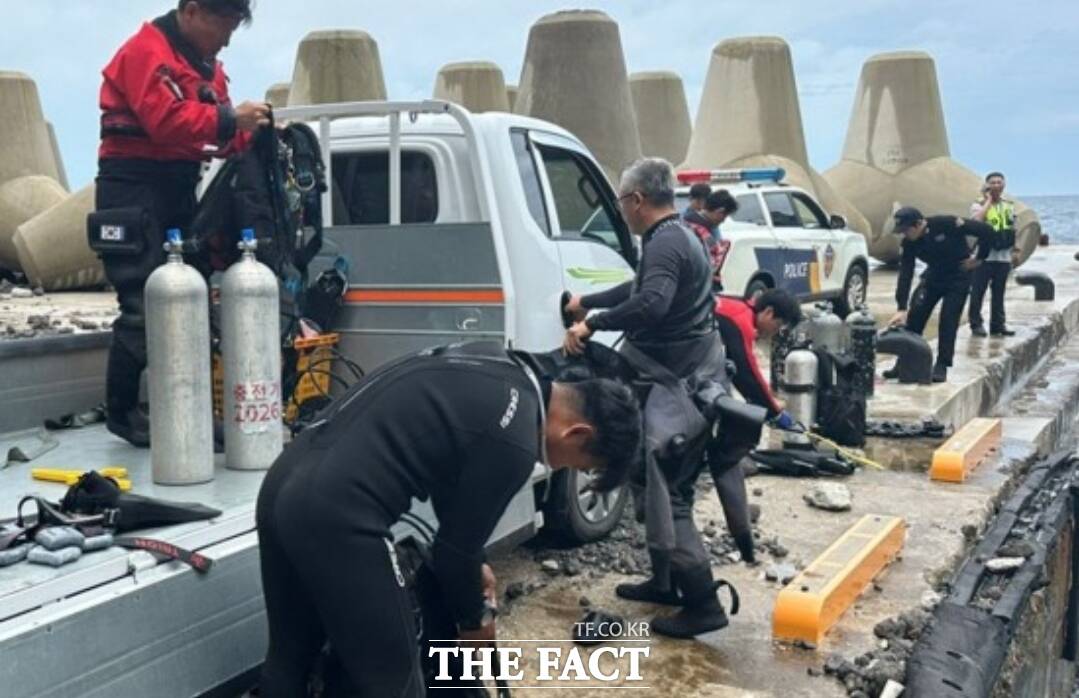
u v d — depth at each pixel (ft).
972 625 15.34
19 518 9.25
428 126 16.33
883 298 57.67
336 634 8.38
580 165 17.80
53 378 13.66
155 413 10.85
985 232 32.91
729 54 72.95
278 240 13.03
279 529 8.39
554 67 63.05
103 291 57.31
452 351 9.17
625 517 19.67
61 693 7.46
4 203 62.59
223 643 8.75
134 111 12.05
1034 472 25.63
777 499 21.49
